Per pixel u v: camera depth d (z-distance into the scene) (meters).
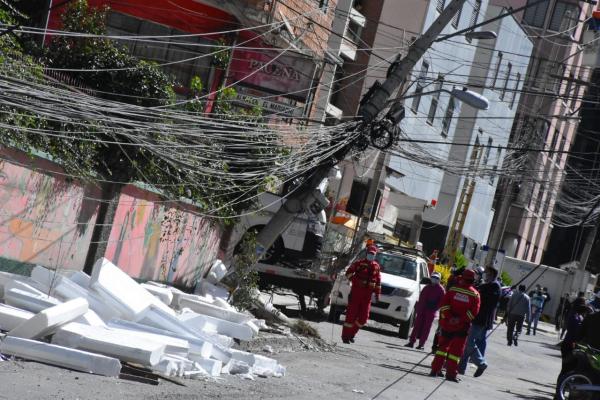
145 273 24.95
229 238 31.05
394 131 27.36
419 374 22.62
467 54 63.56
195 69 30.80
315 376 18.48
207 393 13.91
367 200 41.12
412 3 55.56
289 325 25.64
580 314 23.64
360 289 26.94
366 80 54.81
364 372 20.72
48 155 18.94
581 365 20.20
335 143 25.89
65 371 13.26
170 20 30.33
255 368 17.20
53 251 20.27
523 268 80.19
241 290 25.89
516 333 43.00
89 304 16.34
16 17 21.64
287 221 27.17
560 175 95.00
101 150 21.09
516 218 87.69
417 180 63.47
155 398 12.60
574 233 106.44
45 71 19.17
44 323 13.86
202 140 21.75
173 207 25.48
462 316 22.44
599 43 49.56
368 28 55.62
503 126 72.44
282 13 33.81
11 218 18.45
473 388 22.14
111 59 21.75
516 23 70.38
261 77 30.16
